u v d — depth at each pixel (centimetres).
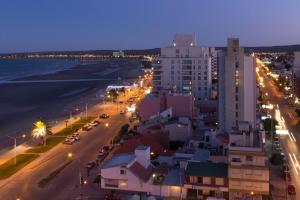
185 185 8362
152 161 10088
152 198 8038
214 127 13888
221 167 8531
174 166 9544
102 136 14550
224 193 8162
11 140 14575
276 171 10150
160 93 17850
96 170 10462
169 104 16512
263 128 13850
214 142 11244
